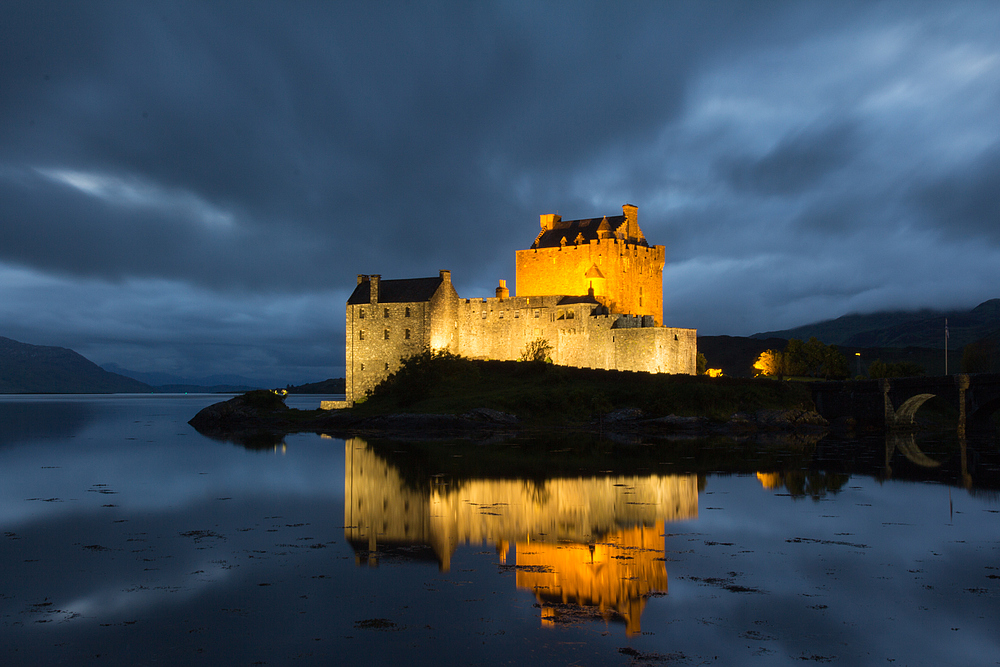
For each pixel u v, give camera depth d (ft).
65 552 141.18
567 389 410.31
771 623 104.68
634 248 530.68
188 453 306.76
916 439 359.05
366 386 472.85
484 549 143.43
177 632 101.76
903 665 91.97
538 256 536.42
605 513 176.04
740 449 307.78
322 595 116.26
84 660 93.35
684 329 436.35
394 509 181.88
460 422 383.65
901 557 137.18
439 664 91.86
